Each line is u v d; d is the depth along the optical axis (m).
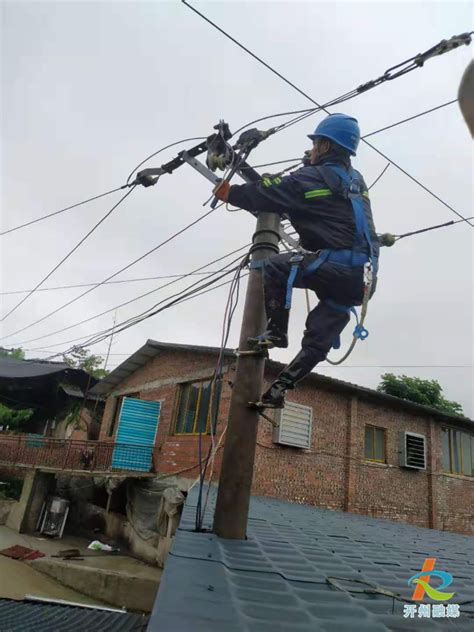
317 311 2.86
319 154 2.99
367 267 2.73
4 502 17.45
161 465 14.16
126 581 10.85
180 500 12.42
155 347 15.61
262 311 3.41
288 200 2.73
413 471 15.00
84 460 15.95
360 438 13.91
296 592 2.17
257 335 3.38
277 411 12.27
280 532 4.58
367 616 1.95
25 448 17.86
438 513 15.09
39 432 23.42
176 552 2.62
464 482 16.33
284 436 12.02
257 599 1.96
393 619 1.97
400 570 3.30
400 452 14.84
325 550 3.75
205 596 1.88
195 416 13.65
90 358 28.36
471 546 7.08
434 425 16.05
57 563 12.10
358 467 13.56
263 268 2.93
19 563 12.75
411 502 14.63
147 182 6.33
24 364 19.59
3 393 20.45
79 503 17.61
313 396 13.20
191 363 14.58
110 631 4.28
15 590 10.56
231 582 2.15
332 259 2.66
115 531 15.42
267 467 11.78
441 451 16.02
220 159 4.17
